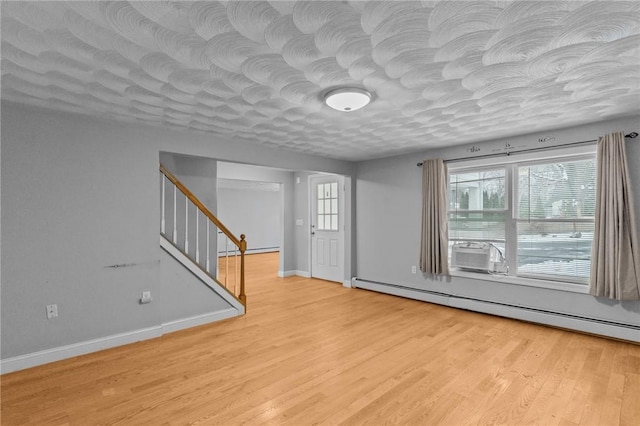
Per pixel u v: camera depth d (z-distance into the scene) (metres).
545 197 3.86
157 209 3.47
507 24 1.67
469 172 4.51
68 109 2.85
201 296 3.85
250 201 11.03
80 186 3.02
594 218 3.38
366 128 3.61
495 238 4.27
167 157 4.62
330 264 6.41
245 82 2.37
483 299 4.27
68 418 2.01
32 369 2.67
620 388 2.35
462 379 2.49
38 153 2.81
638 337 3.09
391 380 2.48
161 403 2.17
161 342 3.27
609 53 1.97
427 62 2.09
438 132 3.79
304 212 6.90
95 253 3.08
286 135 3.88
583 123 3.43
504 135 3.94
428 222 4.65
